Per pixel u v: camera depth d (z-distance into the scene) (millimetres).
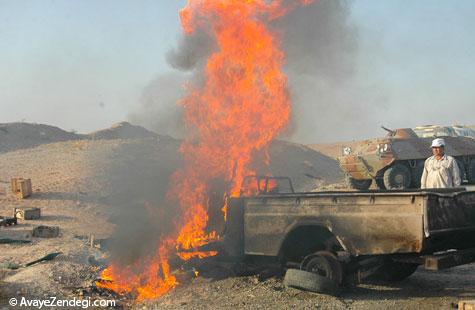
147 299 7176
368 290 7062
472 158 19156
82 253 9469
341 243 6398
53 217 14852
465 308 5473
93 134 54438
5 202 17688
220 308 6340
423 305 6219
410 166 18078
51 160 28844
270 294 6816
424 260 6023
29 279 7621
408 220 5875
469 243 6855
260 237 7281
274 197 7168
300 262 7324
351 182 19484
